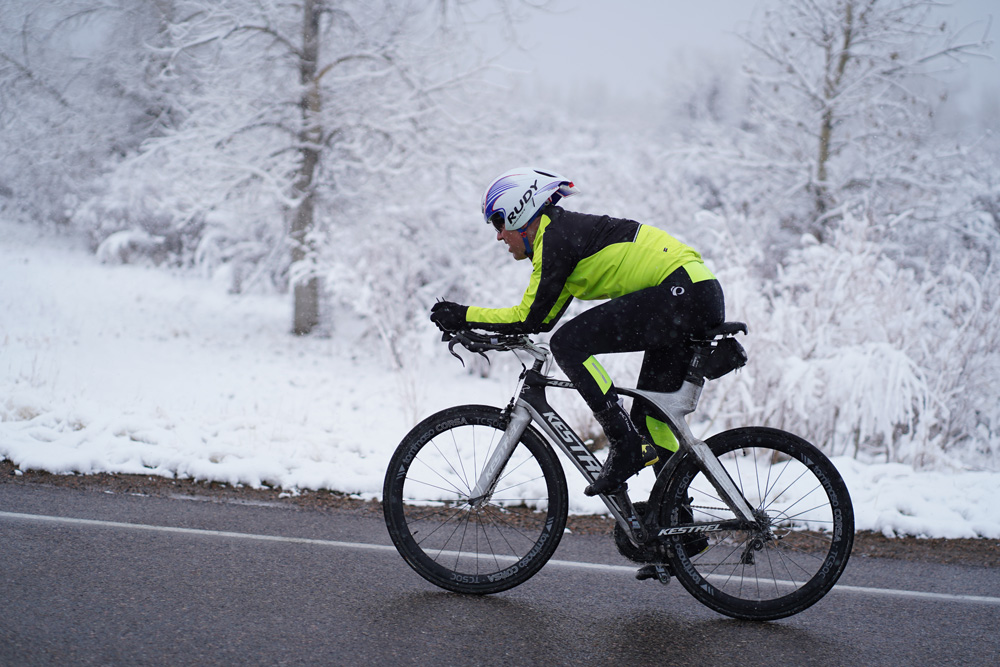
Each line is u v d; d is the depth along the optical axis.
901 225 10.91
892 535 4.26
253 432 5.52
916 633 2.91
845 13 10.97
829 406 6.53
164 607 2.76
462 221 12.23
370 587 3.12
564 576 3.41
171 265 17.61
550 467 3.11
